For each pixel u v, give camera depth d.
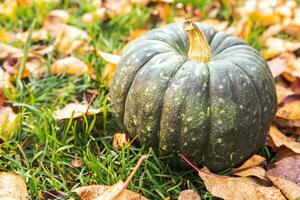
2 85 0.85
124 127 0.74
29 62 0.93
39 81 0.89
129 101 0.71
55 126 0.78
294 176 0.72
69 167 0.75
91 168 0.73
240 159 0.71
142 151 0.73
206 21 1.08
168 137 0.68
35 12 1.08
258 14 1.07
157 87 0.68
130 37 1.01
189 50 0.71
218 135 0.68
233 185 0.69
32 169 0.72
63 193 0.71
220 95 0.67
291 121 0.82
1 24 1.05
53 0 1.10
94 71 0.91
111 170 0.72
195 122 0.67
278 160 0.76
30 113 0.80
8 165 0.74
